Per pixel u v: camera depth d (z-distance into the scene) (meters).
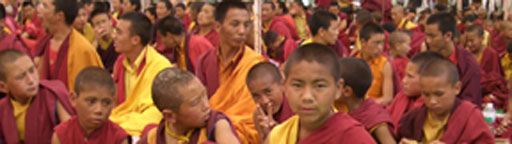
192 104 2.48
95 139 2.94
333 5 11.09
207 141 2.54
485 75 6.04
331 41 5.40
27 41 6.82
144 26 4.23
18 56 3.12
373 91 4.64
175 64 5.64
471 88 4.68
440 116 3.08
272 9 8.62
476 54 6.76
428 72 2.97
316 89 2.02
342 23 9.34
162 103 2.50
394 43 5.47
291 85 2.06
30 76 3.15
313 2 13.38
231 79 3.80
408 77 3.58
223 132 2.55
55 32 4.68
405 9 12.05
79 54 4.54
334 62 2.05
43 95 3.34
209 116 2.61
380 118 2.84
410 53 7.70
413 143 2.79
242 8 3.86
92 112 2.83
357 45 6.73
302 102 2.02
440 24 4.73
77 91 2.85
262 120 3.07
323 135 2.12
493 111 4.37
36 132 3.24
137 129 3.76
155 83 2.54
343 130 2.09
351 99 2.96
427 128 3.15
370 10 11.80
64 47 4.52
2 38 5.12
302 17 10.58
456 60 4.77
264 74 3.17
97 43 6.30
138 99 4.07
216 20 3.92
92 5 9.29
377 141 2.87
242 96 3.72
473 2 13.12
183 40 5.67
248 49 3.96
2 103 3.25
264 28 8.73
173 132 2.61
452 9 12.16
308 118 2.05
